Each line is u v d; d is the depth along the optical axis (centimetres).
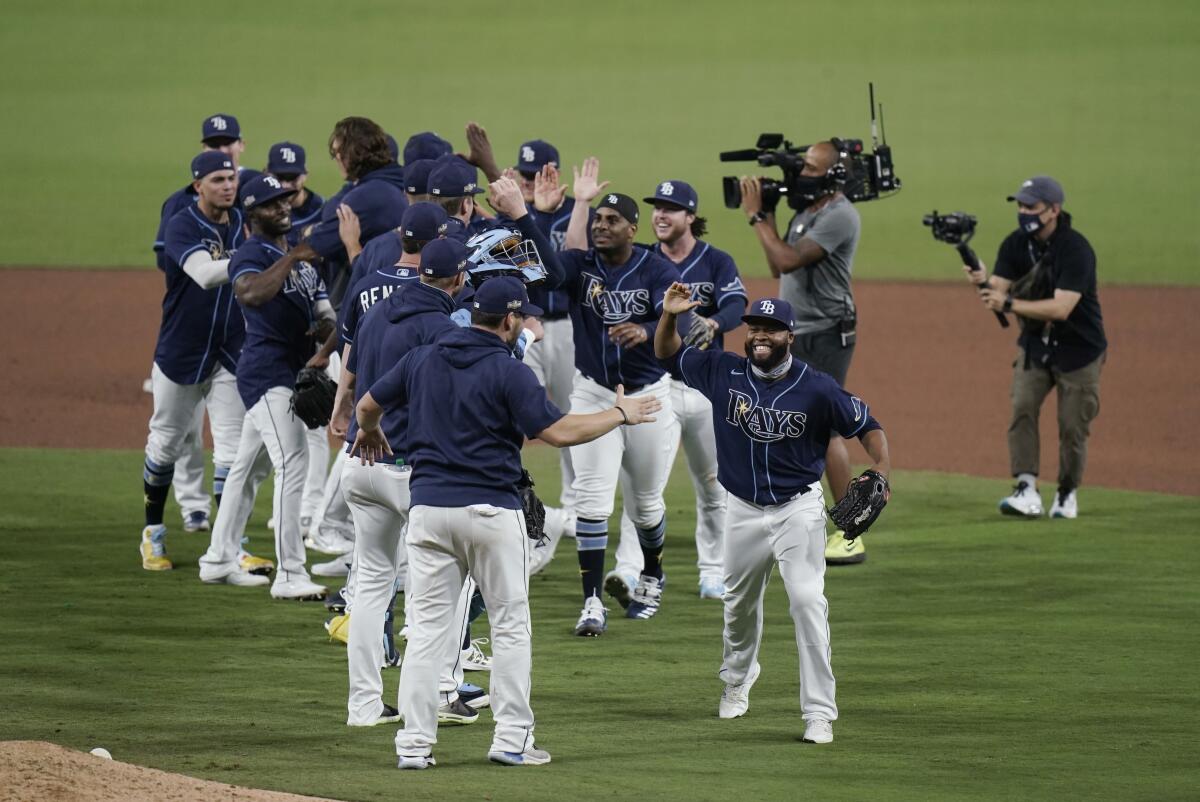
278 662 3078
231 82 14125
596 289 3406
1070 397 4375
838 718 2744
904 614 3478
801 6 17000
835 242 4066
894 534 4275
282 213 3453
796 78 14138
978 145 11850
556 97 13538
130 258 8994
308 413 3222
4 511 4394
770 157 4081
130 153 11800
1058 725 2684
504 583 2450
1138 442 5569
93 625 3316
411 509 2464
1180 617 3428
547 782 2331
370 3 17388
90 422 5750
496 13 16988
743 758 2498
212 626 3338
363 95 13562
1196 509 4584
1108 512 4544
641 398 2464
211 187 3672
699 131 12262
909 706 2814
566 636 3347
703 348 3058
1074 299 4272
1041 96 13262
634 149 11688
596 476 3359
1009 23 15888
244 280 3369
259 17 16750
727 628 2766
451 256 2652
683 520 4475
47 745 2295
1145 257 8888
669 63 14862
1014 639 3266
